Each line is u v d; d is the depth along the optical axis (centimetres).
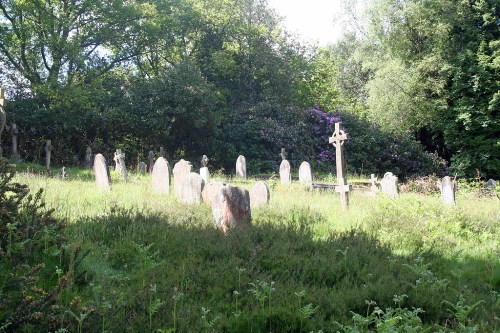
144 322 481
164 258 730
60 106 3212
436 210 1301
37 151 3089
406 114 3659
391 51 3838
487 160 3491
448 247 968
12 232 607
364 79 5662
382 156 3941
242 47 4225
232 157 3697
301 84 4594
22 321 438
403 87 3612
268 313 526
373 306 595
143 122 3450
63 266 629
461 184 2517
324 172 3712
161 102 3422
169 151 3691
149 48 4062
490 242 1034
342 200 1436
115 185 1666
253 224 988
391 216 1159
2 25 3136
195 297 586
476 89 3391
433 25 3600
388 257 819
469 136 3550
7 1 3256
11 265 588
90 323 451
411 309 597
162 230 862
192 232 856
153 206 1159
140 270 662
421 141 4241
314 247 834
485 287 728
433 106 3603
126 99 3459
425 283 672
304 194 1728
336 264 734
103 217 902
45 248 648
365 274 720
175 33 4025
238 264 701
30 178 1516
